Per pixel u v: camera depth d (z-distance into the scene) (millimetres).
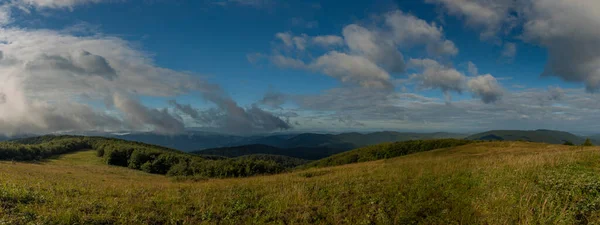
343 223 9242
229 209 10617
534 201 8758
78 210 9406
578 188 9320
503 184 11234
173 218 9500
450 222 8570
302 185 14734
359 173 19359
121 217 9211
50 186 13508
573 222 7375
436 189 12156
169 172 62875
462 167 17406
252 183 17500
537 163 14602
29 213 8547
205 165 54781
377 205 10500
